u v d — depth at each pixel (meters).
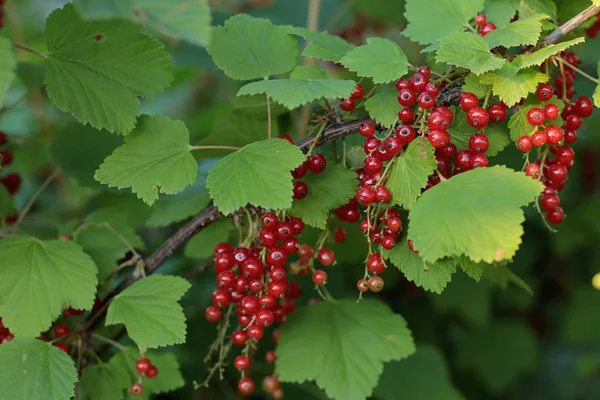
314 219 0.78
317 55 0.79
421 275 0.77
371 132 0.77
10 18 1.02
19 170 1.03
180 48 1.00
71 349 0.81
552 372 1.33
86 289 0.78
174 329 0.77
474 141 0.76
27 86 0.88
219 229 0.85
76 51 0.77
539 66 0.78
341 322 0.83
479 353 1.20
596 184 1.22
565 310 1.29
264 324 0.78
